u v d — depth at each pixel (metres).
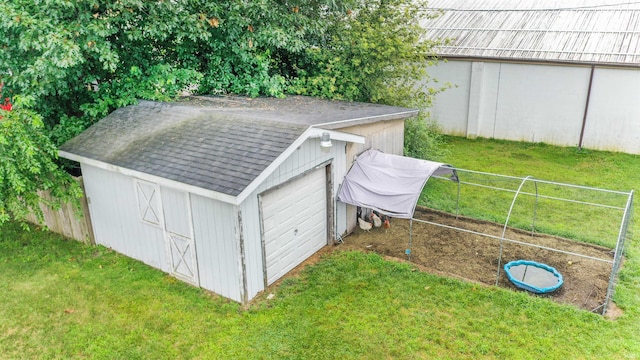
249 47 12.60
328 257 10.30
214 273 8.76
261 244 8.72
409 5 14.85
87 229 10.66
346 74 13.88
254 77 13.11
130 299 8.73
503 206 12.85
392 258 10.20
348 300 8.68
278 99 12.74
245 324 8.04
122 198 9.68
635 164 15.77
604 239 10.91
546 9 19.84
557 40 17.92
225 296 8.80
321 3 13.85
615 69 16.16
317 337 7.71
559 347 7.43
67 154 9.89
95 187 10.12
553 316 8.14
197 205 8.42
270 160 7.94
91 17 10.41
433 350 7.43
